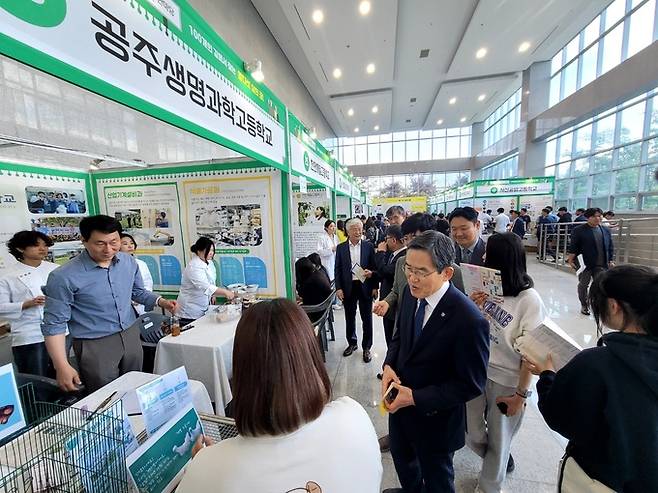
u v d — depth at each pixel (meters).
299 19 5.88
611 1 6.63
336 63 7.70
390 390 1.06
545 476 1.50
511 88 10.53
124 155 2.64
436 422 1.07
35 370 2.22
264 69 6.32
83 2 0.69
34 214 2.72
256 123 1.71
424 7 5.92
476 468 1.57
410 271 1.01
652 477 0.62
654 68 5.82
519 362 1.18
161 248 2.94
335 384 2.40
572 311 3.75
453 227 1.68
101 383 1.62
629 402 0.65
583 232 3.57
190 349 1.77
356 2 5.43
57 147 2.22
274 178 2.58
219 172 2.70
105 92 0.74
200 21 1.17
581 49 8.18
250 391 0.51
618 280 0.70
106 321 1.63
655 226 5.22
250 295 2.53
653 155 6.38
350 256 2.88
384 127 14.33
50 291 1.46
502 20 6.17
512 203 9.97
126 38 0.81
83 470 0.65
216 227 2.78
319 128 11.50
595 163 8.17
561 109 8.72
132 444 0.74
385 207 14.86
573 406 0.73
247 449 0.49
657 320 0.65
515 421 1.28
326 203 4.86
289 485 0.47
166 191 2.86
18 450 0.74
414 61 8.04
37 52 0.59
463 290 1.49
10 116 1.58
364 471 0.52
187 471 0.50
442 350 1.00
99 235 1.51
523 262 1.17
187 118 1.07
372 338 3.04
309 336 0.56
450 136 16.22
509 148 11.84
